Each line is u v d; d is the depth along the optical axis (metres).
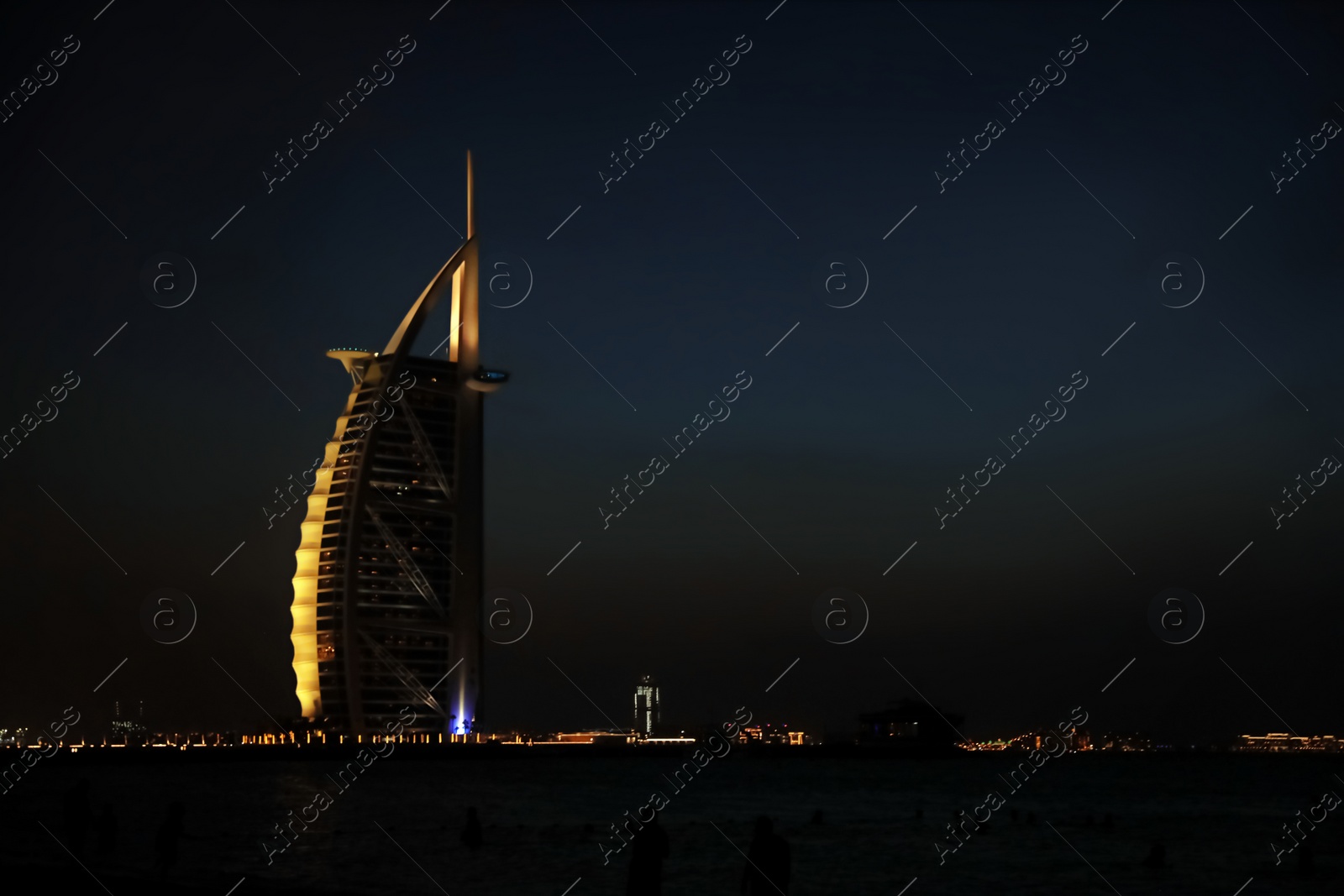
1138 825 92.81
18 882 38.25
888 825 90.81
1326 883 55.44
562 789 149.62
